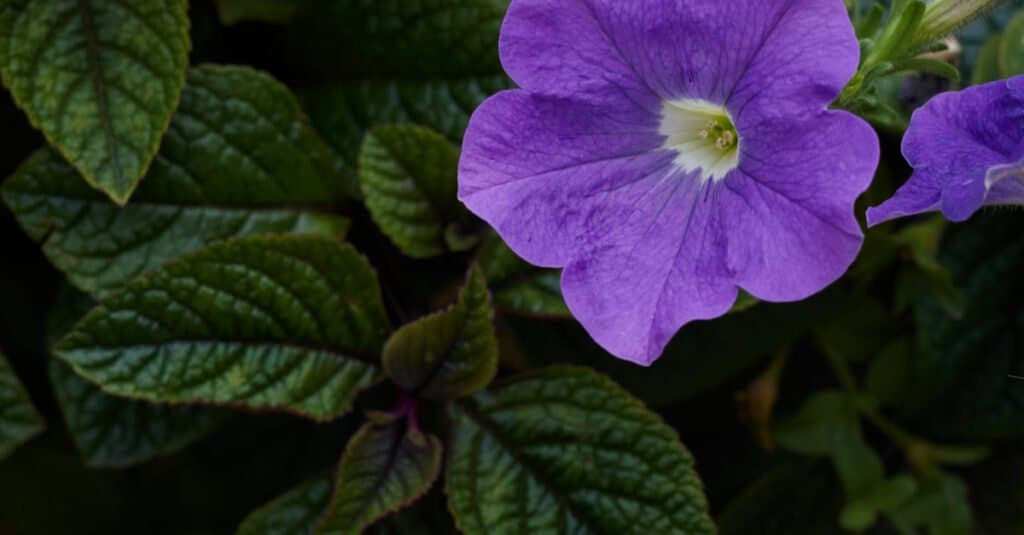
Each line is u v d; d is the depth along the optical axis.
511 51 0.54
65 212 0.59
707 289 0.54
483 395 0.60
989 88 0.54
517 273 0.60
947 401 0.65
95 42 0.58
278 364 0.59
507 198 0.55
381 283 0.62
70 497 0.66
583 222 0.55
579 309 0.55
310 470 0.65
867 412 0.65
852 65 0.53
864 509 0.64
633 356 0.54
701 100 0.55
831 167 0.53
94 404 0.61
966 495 0.66
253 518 0.60
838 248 0.52
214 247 0.58
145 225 0.60
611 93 0.55
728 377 0.63
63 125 0.58
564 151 0.55
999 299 0.64
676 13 0.54
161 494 0.66
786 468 0.65
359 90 0.62
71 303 0.61
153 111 0.58
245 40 0.63
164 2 0.58
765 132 0.54
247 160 0.60
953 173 0.53
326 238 0.59
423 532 0.62
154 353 0.58
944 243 0.65
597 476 0.59
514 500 0.59
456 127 0.61
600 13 0.54
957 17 0.56
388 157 0.60
